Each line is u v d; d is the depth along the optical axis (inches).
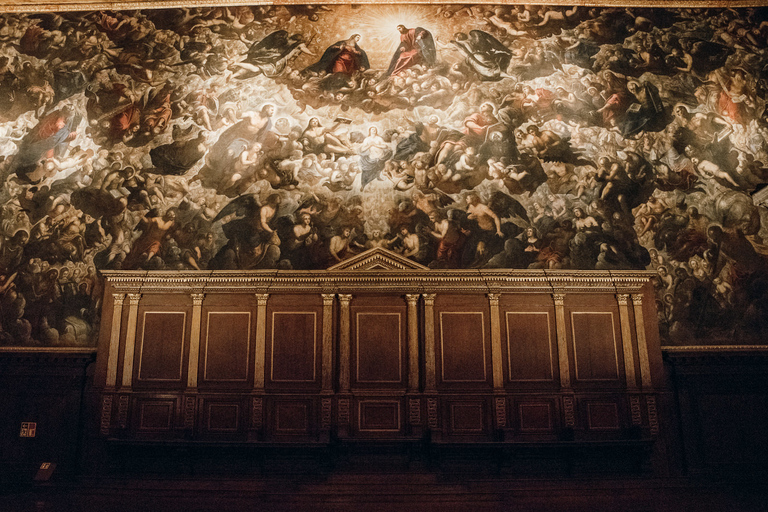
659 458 424.8
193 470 420.8
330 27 516.4
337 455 422.6
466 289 448.1
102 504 408.2
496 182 472.7
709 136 487.8
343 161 479.8
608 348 442.6
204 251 458.0
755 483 418.0
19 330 447.8
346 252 455.8
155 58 509.0
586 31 516.1
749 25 513.0
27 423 428.1
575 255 456.4
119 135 488.4
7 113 496.7
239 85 502.3
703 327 448.5
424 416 426.0
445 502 400.2
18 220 470.0
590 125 490.6
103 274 450.9
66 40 513.0
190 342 439.5
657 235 464.1
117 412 426.9
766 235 465.1
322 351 437.4
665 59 507.5
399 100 496.1
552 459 423.5
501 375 434.0
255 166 479.2
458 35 513.7
